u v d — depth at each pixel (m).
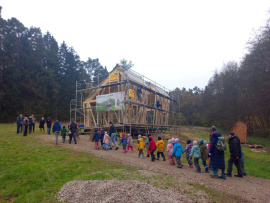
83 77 56.34
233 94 32.19
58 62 50.00
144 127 20.89
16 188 5.70
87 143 14.29
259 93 22.23
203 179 7.16
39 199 5.05
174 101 29.34
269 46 21.30
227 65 36.88
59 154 9.71
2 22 36.72
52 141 13.61
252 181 7.77
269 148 17.06
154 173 7.32
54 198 5.08
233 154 8.04
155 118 23.69
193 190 5.78
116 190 5.02
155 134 21.11
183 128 35.44
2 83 35.53
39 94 40.47
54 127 12.54
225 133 31.19
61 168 7.39
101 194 4.89
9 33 39.25
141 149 10.52
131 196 4.73
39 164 7.81
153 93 23.78
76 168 7.53
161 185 5.92
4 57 35.84
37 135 16.25
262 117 26.84
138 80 21.17
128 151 12.35
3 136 14.23
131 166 8.26
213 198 5.34
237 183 7.15
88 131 22.14
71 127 13.52
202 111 43.69
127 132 19.25
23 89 38.81
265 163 11.63
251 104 24.59
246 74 26.44
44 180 6.32
